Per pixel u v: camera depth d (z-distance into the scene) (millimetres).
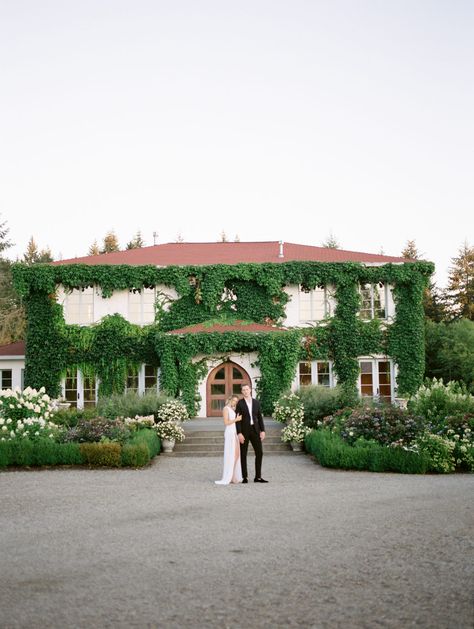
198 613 5844
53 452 16422
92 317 30109
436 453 15664
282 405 22156
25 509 10844
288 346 27703
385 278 30188
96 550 8055
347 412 20062
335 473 15508
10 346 33844
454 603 6090
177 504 11273
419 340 30188
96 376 29625
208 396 27875
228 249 33938
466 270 59719
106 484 13703
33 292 29922
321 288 30375
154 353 29641
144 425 20203
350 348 29938
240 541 8492
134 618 5723
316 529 9188
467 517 9961
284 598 6242
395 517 9992
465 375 35062
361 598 6242
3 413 18188
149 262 31188
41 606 6027
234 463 13961
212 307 29641
